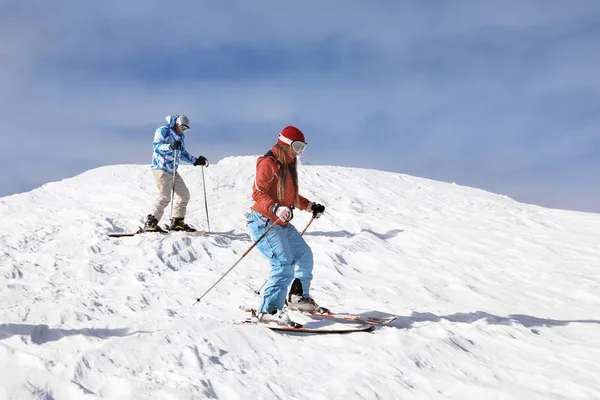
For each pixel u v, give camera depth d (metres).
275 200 4.26
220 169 15.92
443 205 13.08
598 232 10.55
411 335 4.07
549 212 13.55
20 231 8.77
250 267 6.98
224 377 3.20
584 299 6.13
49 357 3.39
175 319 4.47
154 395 2.87
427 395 3.09
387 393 3.08
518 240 9.47
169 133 8.45
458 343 4.05
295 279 4.63
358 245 8.43
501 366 3.68
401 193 14.26
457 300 5.91
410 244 8.95
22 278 5.94
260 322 4.34
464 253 8.32
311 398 2.99
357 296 5.77
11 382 2.93
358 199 12.91
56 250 7.37
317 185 14.16
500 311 5.46
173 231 8.44
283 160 4.27
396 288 6.18
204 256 7.50
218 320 4.44
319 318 4.58
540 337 4.45
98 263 6.75
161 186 8.40
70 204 11.77
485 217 11.81
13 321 4.25
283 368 3.45
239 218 10.44
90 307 4.86
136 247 7.43
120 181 14.11
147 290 5.61
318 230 9.58
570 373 3.62
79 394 2.84
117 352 3.44
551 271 7.36
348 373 3.35
